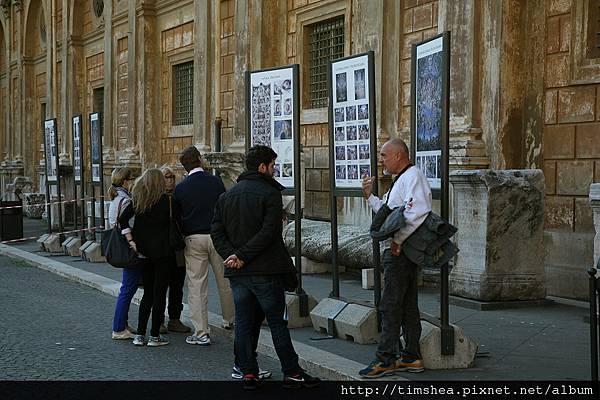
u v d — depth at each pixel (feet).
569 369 24.35
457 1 41.55
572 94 37.99
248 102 34.24
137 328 32.19
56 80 103.60
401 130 47.67
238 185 23.93
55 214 88.63
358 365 25.20
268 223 23.35
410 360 24.18
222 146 67.41
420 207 22.72
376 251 28.30
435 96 25.35
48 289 45.16
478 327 30.60
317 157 55.42
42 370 26.43
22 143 119.55
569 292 37.14
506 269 35.01
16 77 122.93
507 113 39.88
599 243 31.04
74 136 62.64
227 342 30.83
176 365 27.20
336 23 54.95
